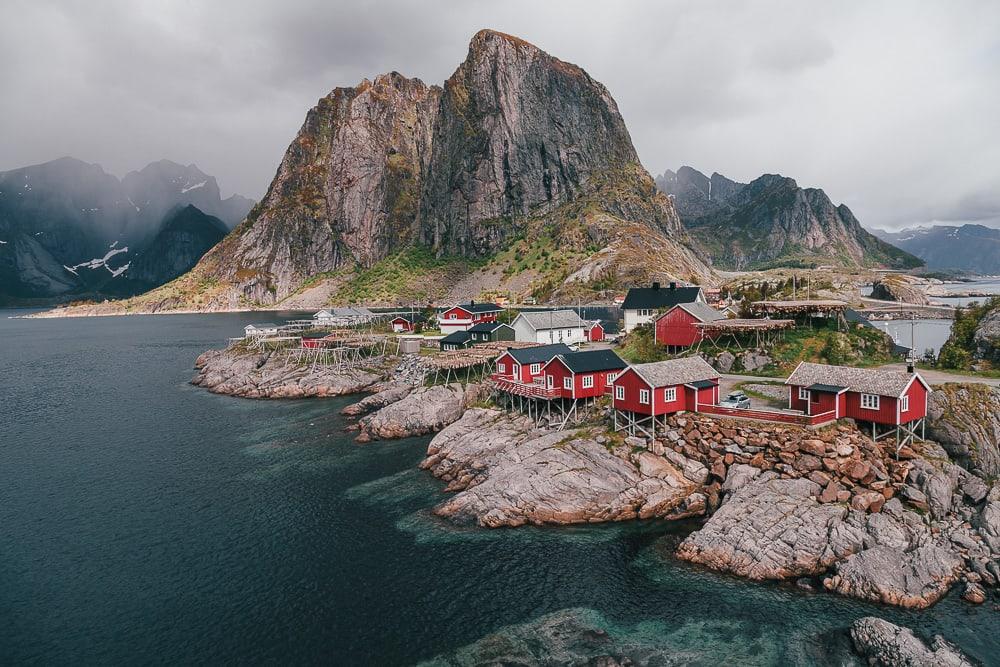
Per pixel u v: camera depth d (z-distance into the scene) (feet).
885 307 565.12
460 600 122.21
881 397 149.48
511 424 206.18
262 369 359.25
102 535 158.20
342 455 218.59
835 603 113.91
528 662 102.27
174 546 150.82
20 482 199.52
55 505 179.22
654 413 168.35
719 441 160.66
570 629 110.63
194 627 116.88
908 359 219.82
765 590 119.14
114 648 111.04
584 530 148.87
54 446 241.55
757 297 464.65
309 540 151.84
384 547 146.41
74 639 113.91
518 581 128.06
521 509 154.92
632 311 325.42
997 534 124.88
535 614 116.06
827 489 138.00
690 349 249.14
